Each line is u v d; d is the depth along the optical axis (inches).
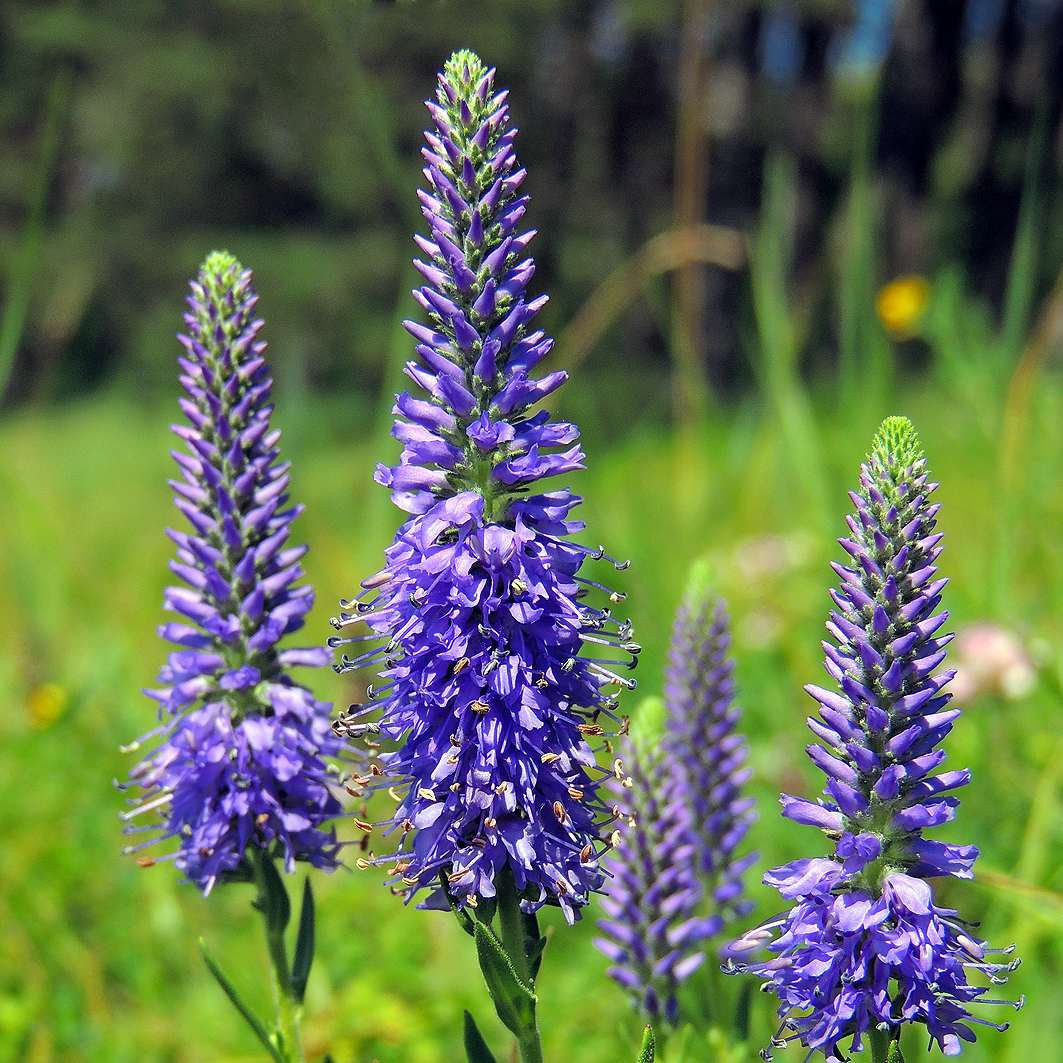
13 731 30.0
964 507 30.5
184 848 17.4
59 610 36.4
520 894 16.5
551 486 37.6
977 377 29.3
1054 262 101.8
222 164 135.3
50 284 121.7
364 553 32.0
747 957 18.4
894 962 15.7
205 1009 21.9
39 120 144.5
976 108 127.1
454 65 16.4
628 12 121.2
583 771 16.5
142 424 87.6
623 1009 20.9
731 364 107.1
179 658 17.3
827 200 117.0
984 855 20.7
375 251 128.0
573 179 130.3
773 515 35.1
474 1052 16.6
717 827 19.0
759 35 122.1
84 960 22.7
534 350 16.4
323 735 17.3
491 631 16.1
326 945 23.0
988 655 21.7
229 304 17.4
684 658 19.1
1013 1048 19.1
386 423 30.7
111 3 137.6
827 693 16.0
